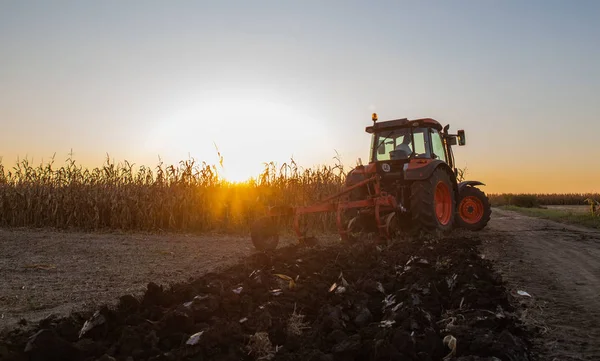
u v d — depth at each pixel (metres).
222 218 11.33
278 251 6.02
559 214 18.55
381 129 9.98
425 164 8.74
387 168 8.77
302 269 4.36
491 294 3.59
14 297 3.98
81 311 3.25
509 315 3.03
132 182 11.85
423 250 5.71
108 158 12.06
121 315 2.70
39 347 2.07
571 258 6.17
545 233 9.98
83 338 2.40
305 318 2.93
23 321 3.02
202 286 3.53
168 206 11.10
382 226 7.20
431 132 9.81
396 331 2.28
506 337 2.47
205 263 5.95
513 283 4.50
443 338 2.53
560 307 3.60
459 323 2.81
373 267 4.83
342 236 7.31
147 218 11.13
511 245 7.61
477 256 5.61
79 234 9.97
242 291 3.30
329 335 2.44
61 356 2.12
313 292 3.43
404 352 2.16
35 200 11.83
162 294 3.14
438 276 4.10
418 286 3.48
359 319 2.81
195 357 2.11
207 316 2.76
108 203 11.33
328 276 4.04
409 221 9.08
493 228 11.49
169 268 5.55
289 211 7.34
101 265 5.77
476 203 10.71
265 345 2.36
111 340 2.41
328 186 11.75
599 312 3.46
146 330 2.46
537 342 2.77
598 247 7.41
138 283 4.61
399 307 2.94
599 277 4.84
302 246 6.85
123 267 5.62
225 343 2.29
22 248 7.25
